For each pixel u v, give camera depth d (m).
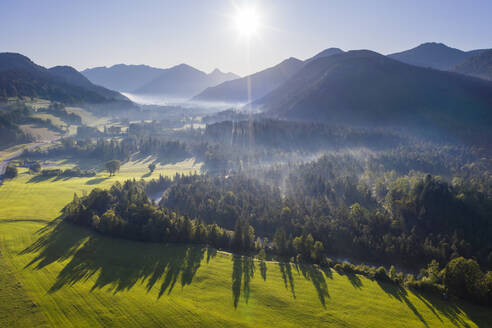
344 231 131.50
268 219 143.00
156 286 86.75
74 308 75.50
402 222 139.50
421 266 115.00
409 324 75.31
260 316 76.44
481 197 145.00
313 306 81.31
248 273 97.19
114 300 79.06
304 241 115.69
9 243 107.00
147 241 114.81
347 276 98.81
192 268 97.88
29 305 75.81
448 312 80.75
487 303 83.00
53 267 93.62
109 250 106.88
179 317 74.06
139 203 134.75
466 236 125.00
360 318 77.06
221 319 74.25
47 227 121.81
